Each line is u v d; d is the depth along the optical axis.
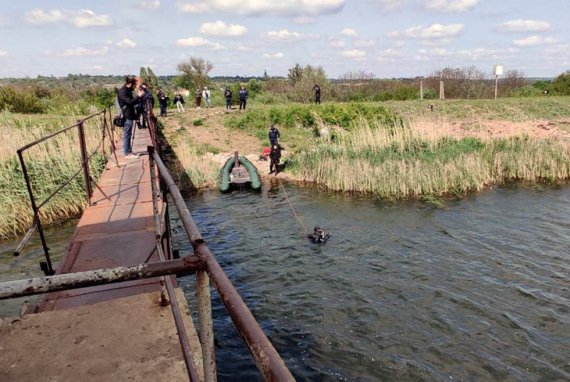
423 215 14.30
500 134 23.84
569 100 35.06
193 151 23.22
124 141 11.71
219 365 7.03
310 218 14.54
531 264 10.34
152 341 2.95
